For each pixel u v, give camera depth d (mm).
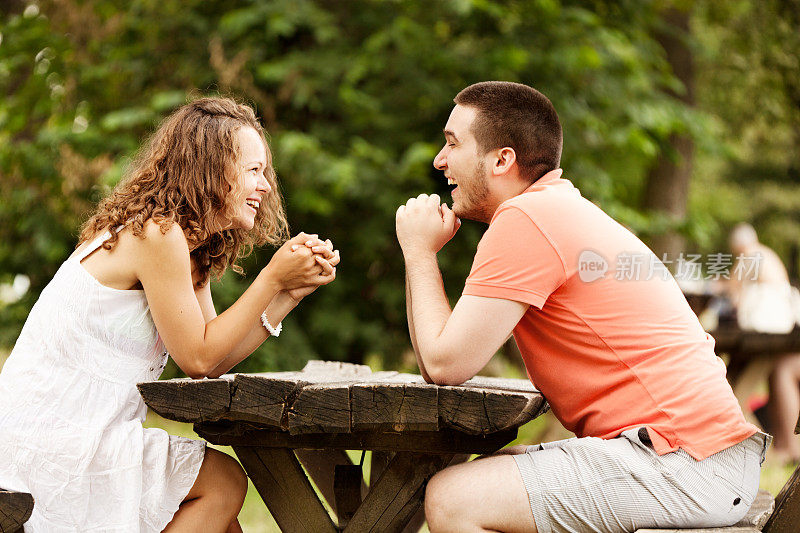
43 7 10391
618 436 2959
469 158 3316
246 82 9523
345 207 10203
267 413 2975
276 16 9453
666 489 2814
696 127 11266
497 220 3082
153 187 3320
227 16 9680
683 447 2838
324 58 9688
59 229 9695
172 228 3166
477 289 3014
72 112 10250
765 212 31125
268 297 3297
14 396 3150
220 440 3277
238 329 3238
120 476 3096
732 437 2857
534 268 2988
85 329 3176
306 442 3191
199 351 3205
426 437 3117
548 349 3111
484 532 2873
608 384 2979
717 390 2916
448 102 10086
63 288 3230
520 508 2857
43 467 3072
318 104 9742
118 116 9328
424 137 10195
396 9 10141
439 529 2910
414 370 10617
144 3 10180
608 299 2998
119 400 3221
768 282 8055
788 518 2912
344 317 10062
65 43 10266
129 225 3176
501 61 9773
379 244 9859
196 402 3020
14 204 9648
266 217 3721
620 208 10805
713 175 28391
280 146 9305
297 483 3246
